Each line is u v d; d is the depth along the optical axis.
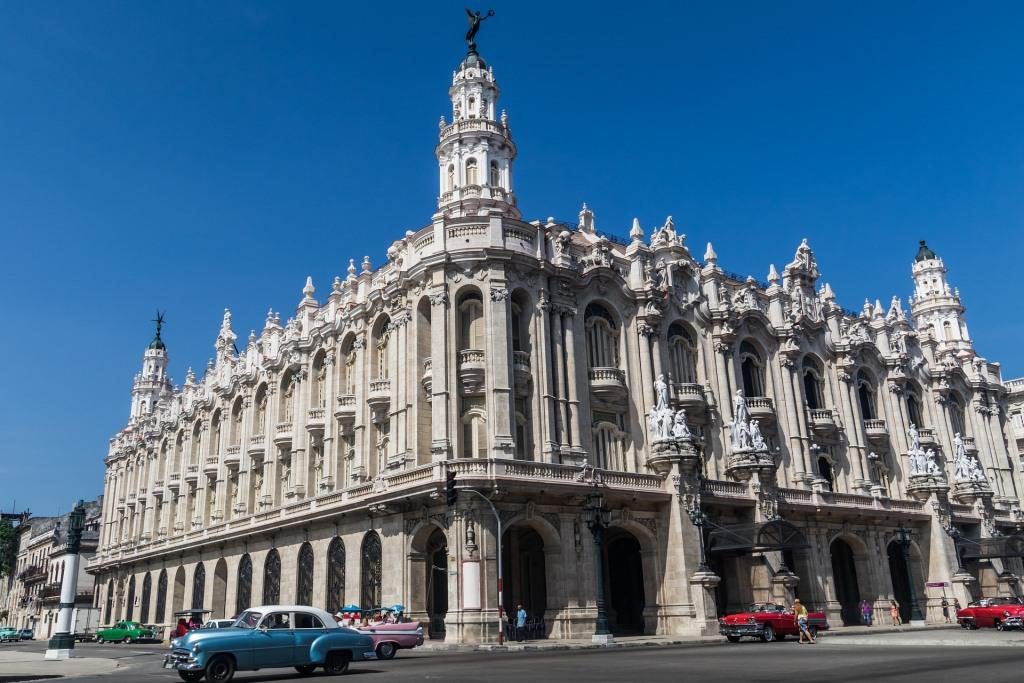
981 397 80.62
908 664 22.27
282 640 23.56
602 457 51.12
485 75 61.62
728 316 60.06
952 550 65.00
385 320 55.59
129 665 33.72
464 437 46.53
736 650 31.62
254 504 67.56
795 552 56.62
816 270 70.38
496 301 47.66
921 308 88.06
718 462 56.47
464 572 40.88
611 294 54.66
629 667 23.78
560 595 43.59
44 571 123.06
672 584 47.16
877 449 68.69
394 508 45.66
